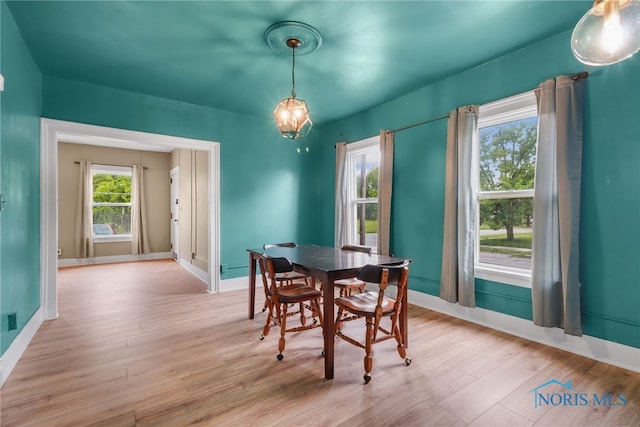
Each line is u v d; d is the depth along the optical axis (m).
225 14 2.20
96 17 2.22
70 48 2.65
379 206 3.94
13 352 2.17
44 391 1.88
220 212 4.29
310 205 5.17
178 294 4.11
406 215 3.72
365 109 4.29
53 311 3.15
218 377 2.04
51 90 3.19
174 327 2.92
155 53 2.74
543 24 2.33
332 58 2.84
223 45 2.61
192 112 4.06
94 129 3.41
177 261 6.73
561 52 2.45
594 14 1.23
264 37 2.50
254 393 1.87
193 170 5.62
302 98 3.86
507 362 2.23
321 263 2.36
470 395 1.85
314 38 2.48
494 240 3.05
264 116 4.59
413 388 1.92
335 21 2.29
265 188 4.70
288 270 2.38
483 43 2.60
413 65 2.99
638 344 2.10
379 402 1.78
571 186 2.30
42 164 3.10
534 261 2.47
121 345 2.53
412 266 3.65
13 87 2.26
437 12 2.18
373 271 2.04
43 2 2.05
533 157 2.80
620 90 2.17
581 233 2.34
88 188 6.42
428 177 3.48
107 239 6.70
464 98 3.13
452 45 2.63
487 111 2.94
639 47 1.21
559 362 2.23
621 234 2.17
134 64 2.95
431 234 3.45
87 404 1.75
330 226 5.00
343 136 4.72
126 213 7.00
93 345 2.52
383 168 3.91
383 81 3.36
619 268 2.18
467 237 2.97
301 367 2.18
